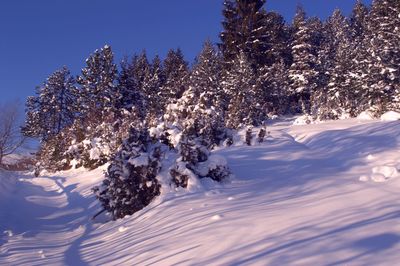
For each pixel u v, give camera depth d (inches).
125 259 257.1
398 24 1473.9
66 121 2255.2
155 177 410.9
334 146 532.4
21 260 299.3
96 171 919.0
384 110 893.8
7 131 1416.1
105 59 1673.2
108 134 978.1
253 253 198.7
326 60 1881.2
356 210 236.2
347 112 1079.0
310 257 177.8
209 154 434.3
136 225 349.1
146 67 2135.8
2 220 463.8
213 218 277.9
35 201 639.1
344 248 180.5
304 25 1857.8
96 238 354.6
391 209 227.5
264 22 1790.1
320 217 233.9
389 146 462.9
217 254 211.9
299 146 598.9
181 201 363.6
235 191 374.3
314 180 359.3
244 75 1387.8
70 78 2298.2
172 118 732.0
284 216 249.6
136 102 1727.4
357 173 371.6
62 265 275.6
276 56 1902.1
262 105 1412.4
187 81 1481.3
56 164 1259.8
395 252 168.9
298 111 1672.0
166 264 221.9
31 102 2283.5
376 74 1232.2
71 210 557.6
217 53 1923.0
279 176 414.0
